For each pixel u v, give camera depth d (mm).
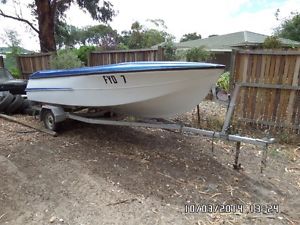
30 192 3084
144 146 4496
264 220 2656
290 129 5070
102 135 4984
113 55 7836
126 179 3379
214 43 20609
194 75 3525
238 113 5484
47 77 5102
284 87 4992
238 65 5379
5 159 3918
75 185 3234
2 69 8047
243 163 3922
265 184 3354
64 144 4539
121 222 2572
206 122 5453
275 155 4234
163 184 3277
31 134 5031
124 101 4129
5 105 6477
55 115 4918
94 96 4418
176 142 4699
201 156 4133
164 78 3615
